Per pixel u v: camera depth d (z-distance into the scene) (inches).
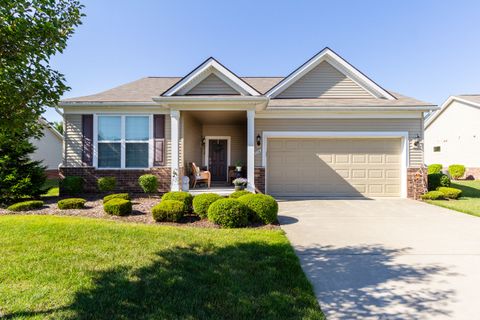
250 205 257.1
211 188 428.1
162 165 428.1
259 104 371.2
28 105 122.3
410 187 423.8
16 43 109.9
